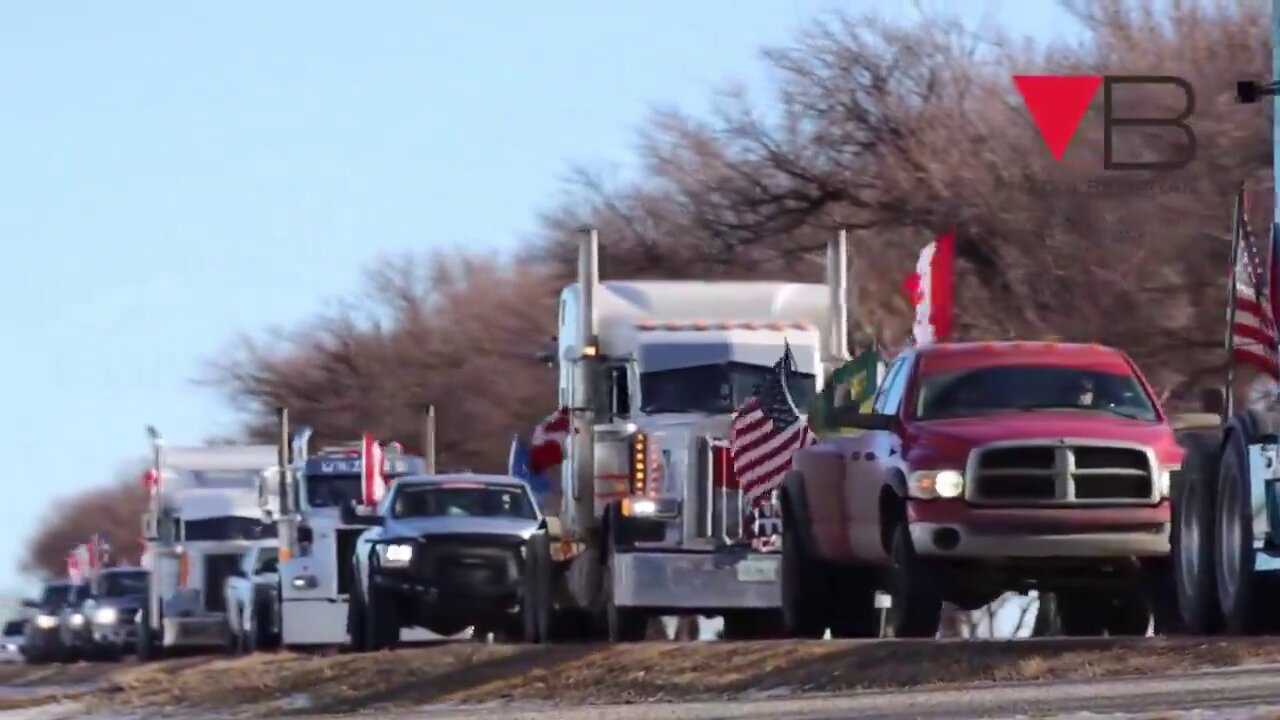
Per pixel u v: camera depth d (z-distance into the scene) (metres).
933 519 69.81
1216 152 131.00
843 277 99.94
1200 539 66.50
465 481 109.31
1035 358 74.94
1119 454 69.75
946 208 138.88
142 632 167.75
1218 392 76.75
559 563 102.94
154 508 164.38
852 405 80.06
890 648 67.06
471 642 108.19
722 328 96.31
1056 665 61.56
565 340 102.94
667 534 91.62
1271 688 53.28
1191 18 135.88
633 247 163.25
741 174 156.12
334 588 129.12
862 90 152.12
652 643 81.19
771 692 66.06
